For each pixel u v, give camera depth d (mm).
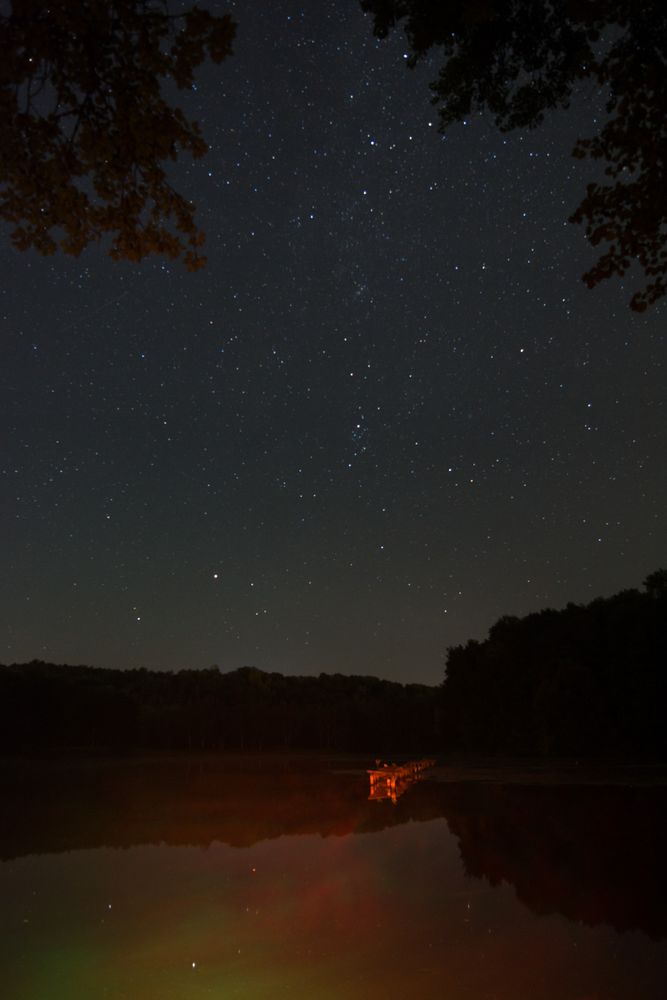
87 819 31047
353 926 13953
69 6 5742
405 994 10422
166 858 21656
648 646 54312
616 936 12984
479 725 67625
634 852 21094
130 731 84812
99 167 6703
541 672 61031
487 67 7812
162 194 6945
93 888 17734
